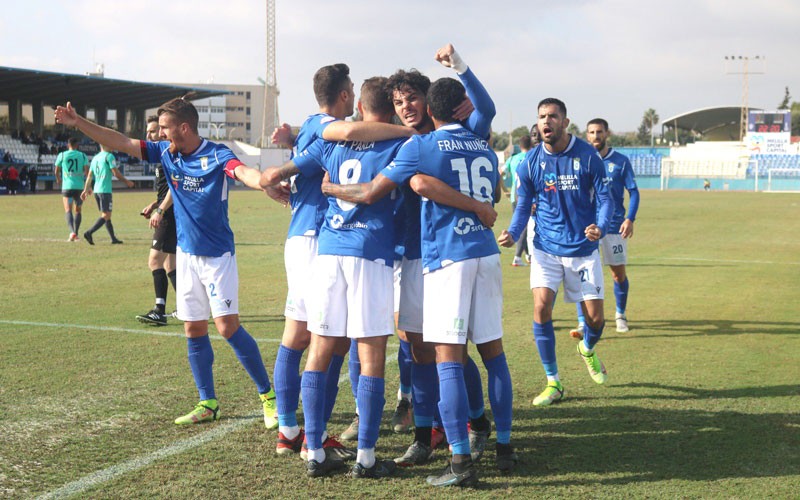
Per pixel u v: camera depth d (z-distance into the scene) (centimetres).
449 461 385
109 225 1348
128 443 398
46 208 2328
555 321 754
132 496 331
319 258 376
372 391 362
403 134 369
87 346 609
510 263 1223
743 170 6166
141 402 467
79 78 3922
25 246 1298
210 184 428
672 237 1647
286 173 389
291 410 389
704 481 351
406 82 387
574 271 496
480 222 371
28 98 4509
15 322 700
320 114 394
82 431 414
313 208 405
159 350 598
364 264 365
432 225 364
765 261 1228
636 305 841
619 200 686
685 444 400
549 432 424
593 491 341
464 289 362
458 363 361
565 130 490
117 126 5012
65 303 799
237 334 433
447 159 358
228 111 11112
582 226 492
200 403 439
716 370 555
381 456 393
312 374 369
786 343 646
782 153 6153
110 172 1333
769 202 3167
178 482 348
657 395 491
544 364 481
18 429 416
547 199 497
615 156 679
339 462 368
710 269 1134
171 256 704
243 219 1995
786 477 355
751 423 433
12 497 328
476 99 371
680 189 5434
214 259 433
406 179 357
